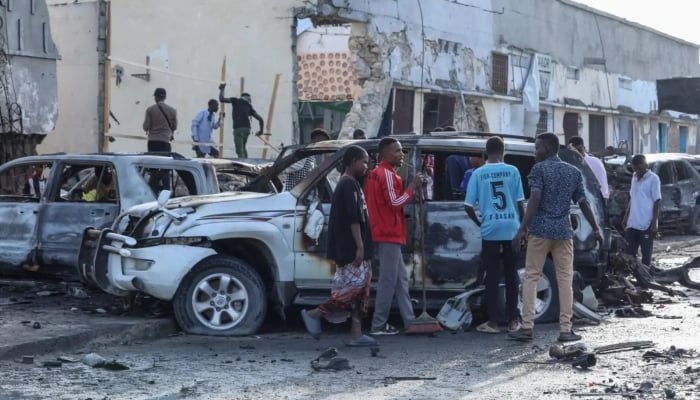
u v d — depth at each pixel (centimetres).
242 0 2364
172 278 1053
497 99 3072
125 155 1270
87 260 1133
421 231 1108
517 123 3222
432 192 1152
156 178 1302
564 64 3575
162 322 1064
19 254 1260
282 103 2330
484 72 3000
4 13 1850
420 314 1151
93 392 787
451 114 2823
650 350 974
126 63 2281
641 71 4300
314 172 1097
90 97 2350
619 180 2325
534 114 3353
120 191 1248
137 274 1062
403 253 1108
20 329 993
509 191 1073
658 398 775
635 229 1512
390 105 2545
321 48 2856
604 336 1073
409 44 2609
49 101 1958
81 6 2355
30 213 1268
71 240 1247
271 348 999
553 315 1159
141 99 2472
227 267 1068
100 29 2334
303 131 2898
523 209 1079
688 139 5019
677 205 2495
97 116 2342
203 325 1067
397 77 2547
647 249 1512
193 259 1057
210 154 2045
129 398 768
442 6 2772
